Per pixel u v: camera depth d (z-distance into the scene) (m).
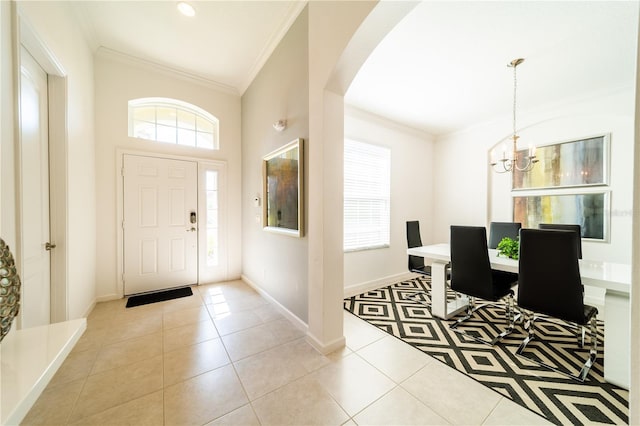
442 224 4.68
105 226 2.92
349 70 1.80
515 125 3.71
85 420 1.31
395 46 2.29
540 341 2.14
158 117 3.33
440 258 2.64
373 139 3.82
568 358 1.89
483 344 2.10
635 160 0.53
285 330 2.28
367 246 3.70
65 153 2.03
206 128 3.70
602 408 1.41
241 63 3.13
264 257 3.06
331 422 1.32
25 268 1.63
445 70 2.67
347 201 3.52
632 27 2.01
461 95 3.21
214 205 3.67
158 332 2.23
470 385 1.60
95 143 2.84
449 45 2.28
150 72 3.17
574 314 1.70
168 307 2.77
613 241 2.92
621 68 2.56
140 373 1.68
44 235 1.89
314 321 2.03
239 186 3.87
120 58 2.96
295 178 2.33
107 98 2.92
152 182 3.20
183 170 3.41
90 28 2.50
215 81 3.54
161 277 3.28
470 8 1.86
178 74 3.31
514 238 3.16
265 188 2.95
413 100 3.37
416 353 1.96
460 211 4.43
